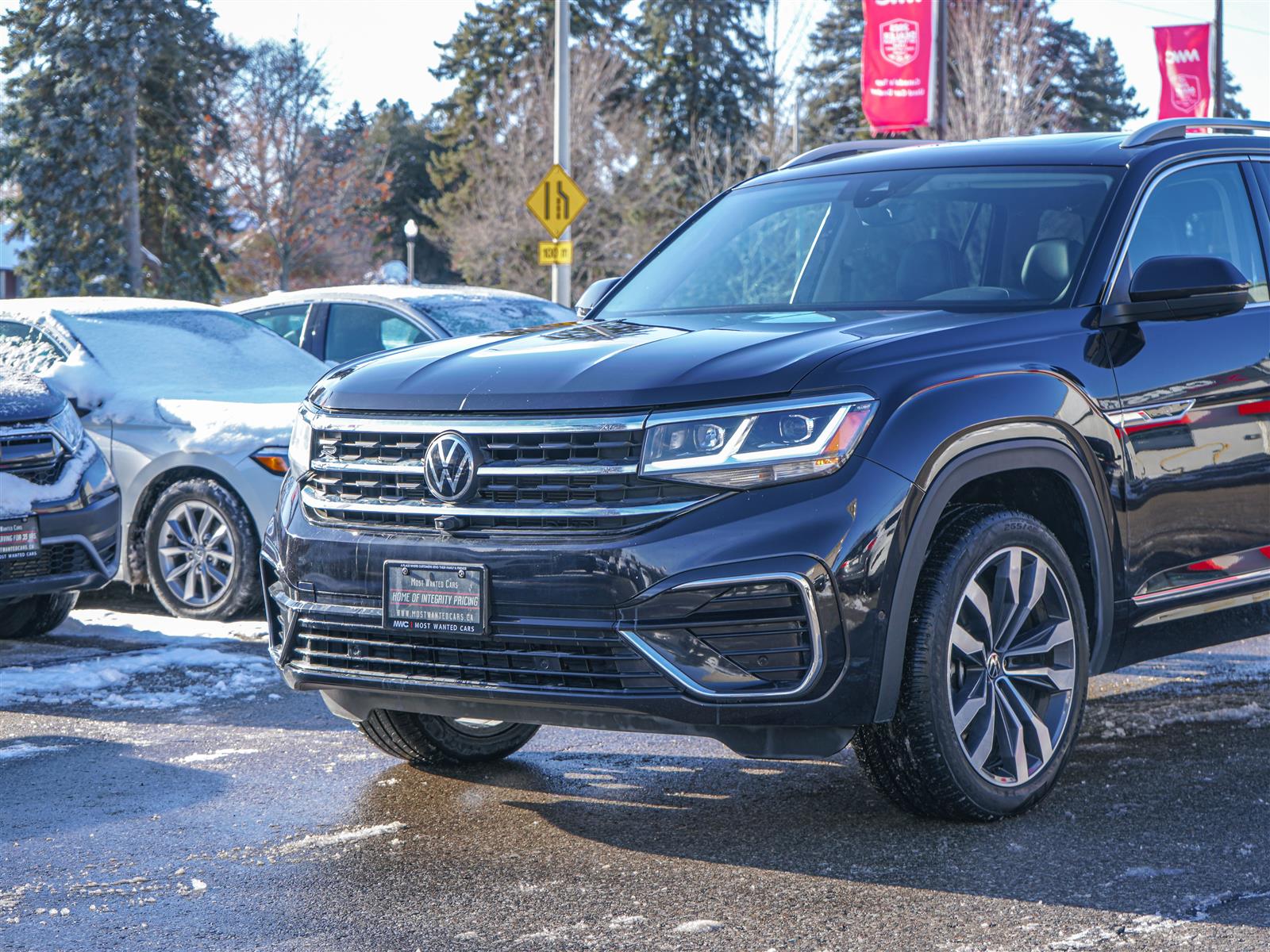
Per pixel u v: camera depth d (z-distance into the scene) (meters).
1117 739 5.05
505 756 4.88
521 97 47.62
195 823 4.21
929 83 22.23
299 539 4.11
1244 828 4.00
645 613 3.59
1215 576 4.68
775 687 3.61
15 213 41.16
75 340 8.43
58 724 5.48
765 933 3.26
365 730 4.65
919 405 3.77
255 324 9.48
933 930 3.26
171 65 40.38
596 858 3.85
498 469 3.78
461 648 3.82
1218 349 4.66
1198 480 4.57
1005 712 4.05
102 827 4.18
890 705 3.71
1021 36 40.16
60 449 6.66
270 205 44.47
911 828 4.03
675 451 3.64
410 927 3.35
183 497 7.75
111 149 39.59
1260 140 5.34
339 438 4.10
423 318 10.27
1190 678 6.16
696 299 5.05
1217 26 36.69
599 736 5.23
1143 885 3.54
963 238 4.79
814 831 4.03
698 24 58.69
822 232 5.06
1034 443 4.03
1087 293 4.44
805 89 40.12
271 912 3.46
